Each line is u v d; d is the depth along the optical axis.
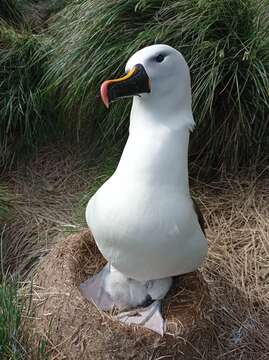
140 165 0.84
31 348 0.98
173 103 0.84
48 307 0.98
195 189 1.31
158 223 0.84
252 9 1.32
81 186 1.41
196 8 1.28
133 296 0.99
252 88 1.28
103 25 1.35
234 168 1.33
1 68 1.51
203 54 1.26
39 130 1.51
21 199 1.38
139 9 1.34
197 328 0.95
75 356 0.94
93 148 1.47
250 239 1.21
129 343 0.91
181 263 0.90
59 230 1.29
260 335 1.07
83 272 1.06
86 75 1.35
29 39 1.55
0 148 1.48
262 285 1.14
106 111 1.41
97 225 0.88
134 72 0.82
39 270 1.08
